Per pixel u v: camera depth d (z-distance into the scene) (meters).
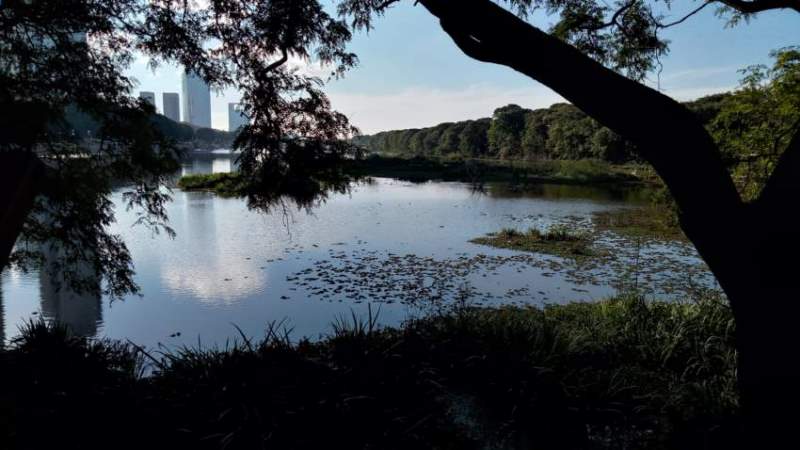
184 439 2.99
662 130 2.40
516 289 10.12
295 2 4.42
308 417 3.14
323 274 11.25
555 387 3.73
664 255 13.55
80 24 5.52
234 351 3.94
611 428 3.37
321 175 4.64
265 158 4.56
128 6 5.32
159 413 3.23
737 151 7.69
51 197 6.13
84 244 6.70
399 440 3.06
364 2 4.79
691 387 3.89
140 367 5.25
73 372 4.14
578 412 3.49
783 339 2.21
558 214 22.50
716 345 4.80
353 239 15.75
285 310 8.88
